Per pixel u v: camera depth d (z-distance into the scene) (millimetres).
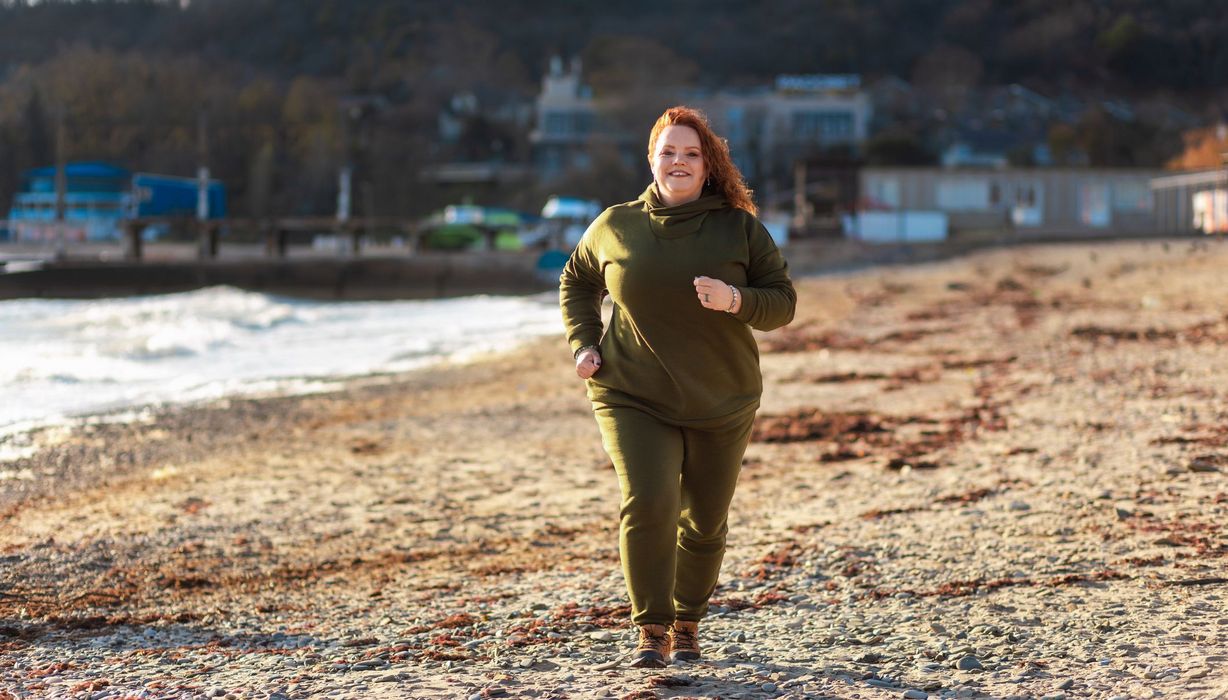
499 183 122062
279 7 190500
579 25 197500
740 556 6156
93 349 20562
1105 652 4102
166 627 5406
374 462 9875
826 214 54906
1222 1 193875
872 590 5293
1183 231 43875
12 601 5906
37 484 9148
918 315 22375
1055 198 54125
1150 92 182125
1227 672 3752
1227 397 9992
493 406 13148
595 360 4156
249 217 113188
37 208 89188
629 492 3992
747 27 199250
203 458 10250
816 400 12133
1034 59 187375
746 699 3754
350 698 3922
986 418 10195
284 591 6062
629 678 4012
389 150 123688
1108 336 15867
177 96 126000
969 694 3738
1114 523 6094
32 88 120625
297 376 16484
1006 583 5199
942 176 54375
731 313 3912
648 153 4188
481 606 5496
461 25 184125
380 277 49750
